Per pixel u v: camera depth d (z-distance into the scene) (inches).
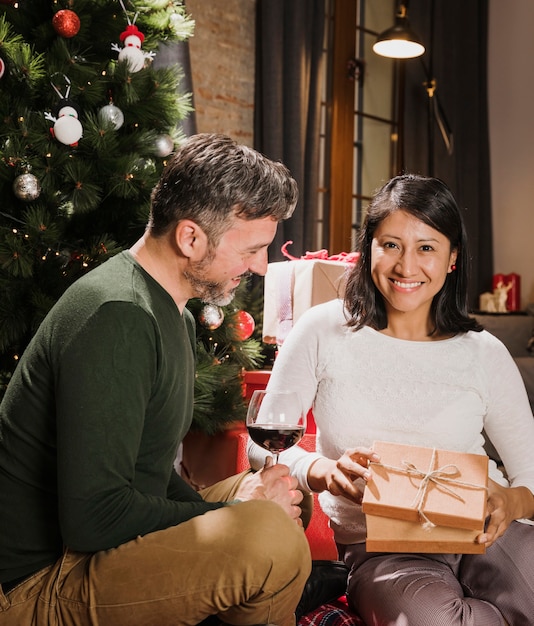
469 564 66.8
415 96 208.4
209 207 55.4
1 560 54.2
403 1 173.8
